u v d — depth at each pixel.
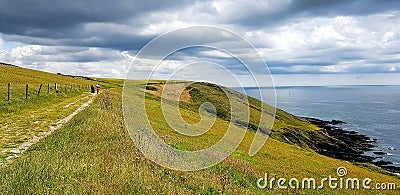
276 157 35.28
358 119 177.38
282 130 92.12
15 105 35.00
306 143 88.56
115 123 27.00
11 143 18.98
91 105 39.81
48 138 20.14
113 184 12.39
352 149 91.12
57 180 12.03
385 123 156.50
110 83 128.38
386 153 86.62
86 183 11.98
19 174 12.24
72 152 16.55
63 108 37.72
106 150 17.75
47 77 101.94
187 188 15.24
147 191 12.52
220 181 17.89
